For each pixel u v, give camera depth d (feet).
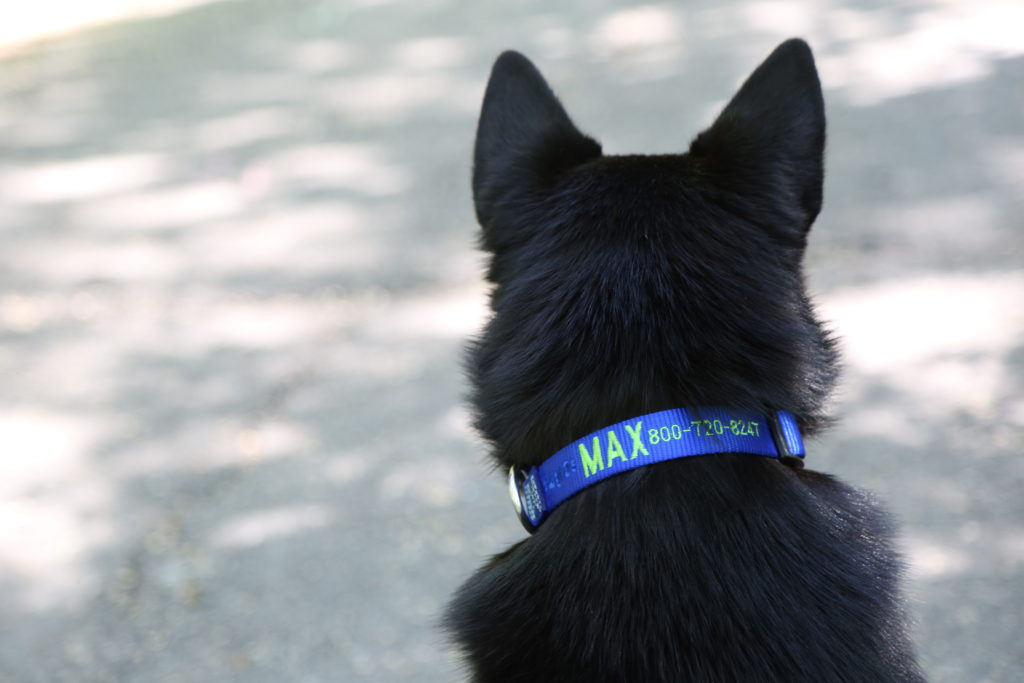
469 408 6.07
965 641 9.24
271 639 10.11
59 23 40.27
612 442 5.33
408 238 18.49
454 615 5.79
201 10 39.91
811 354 5.64
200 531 11.64
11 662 10.02
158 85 30.22
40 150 25.46
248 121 26.16
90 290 17.69
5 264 18.99
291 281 17.33
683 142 20.92
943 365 13.04
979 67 23.15
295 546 11.28
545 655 5.27
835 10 29.48
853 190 17.89
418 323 15.64
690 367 5.36
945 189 17.54
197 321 16.39
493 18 34.01
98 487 12.51
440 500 11.82
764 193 5.79
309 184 21.63
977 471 11.24
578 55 28.35
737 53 26.58
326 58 31.37
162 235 19.79
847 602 5.22
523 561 5.52
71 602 10.73
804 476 5.74
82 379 14.97
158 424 13.70
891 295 14.65
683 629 5.11
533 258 5.79
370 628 10.15
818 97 6.05
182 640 10.18
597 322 5.49
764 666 5.05
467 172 21.30
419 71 28.96
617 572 5.23
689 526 5.23
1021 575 9.87
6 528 11.89
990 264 15.14
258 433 13.34
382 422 13.30
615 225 5.68
